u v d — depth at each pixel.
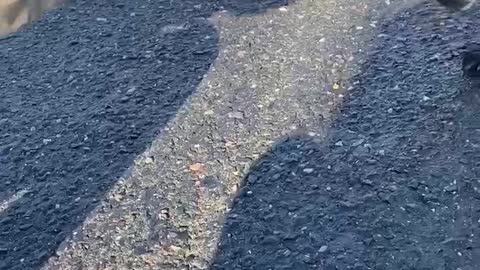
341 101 2.67
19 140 2.65
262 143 2.51
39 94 2.88
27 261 2.17
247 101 2.70
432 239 2.13
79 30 3.25
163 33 3.16
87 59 3.06
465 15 3.05
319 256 2.10
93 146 2.58
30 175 2.49
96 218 2.29
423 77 2.75
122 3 3.42
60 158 2.54
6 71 3.04
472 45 2.87
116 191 2.38
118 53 3.07
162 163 2.47
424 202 2.24
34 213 2.33
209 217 2.25
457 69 2.77
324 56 2.90
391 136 2.49
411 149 2.43
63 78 2.96
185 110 2.69
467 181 2.29
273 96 2.71
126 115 2.71
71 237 2.23
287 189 2.32
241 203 2.29
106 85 2.89
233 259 2.11
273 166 2.41
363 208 2.24
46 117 2.75
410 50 2.89
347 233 2.16
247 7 3.27
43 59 3.09
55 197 2.38
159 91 2.81
